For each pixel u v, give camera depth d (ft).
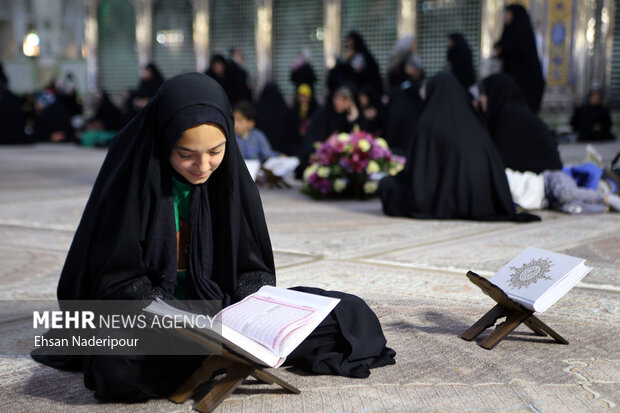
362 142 21.52
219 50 60.29
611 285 10.82
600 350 7.88
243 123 24.98
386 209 18.56
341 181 21.13
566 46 47.06
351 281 11.16
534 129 20.38
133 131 6.95
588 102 46.06
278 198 22.39
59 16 78.59
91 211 7.00
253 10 57.82
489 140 18.07
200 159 6.42
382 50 52.80
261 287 7.10
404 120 29.43
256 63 58.59
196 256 6.97
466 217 17.83
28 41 78.54
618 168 20.33
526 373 7.13
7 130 50.70
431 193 18.02
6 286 10.93
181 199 6.95
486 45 47.75
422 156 18.15
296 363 7.23
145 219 6.60
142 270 6.61
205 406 6.15
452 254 13.32
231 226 6.94
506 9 35.60
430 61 51.13
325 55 54.24
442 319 9.10
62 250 13.83
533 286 8.00
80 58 78.02
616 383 6.84
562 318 9.12
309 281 11.14
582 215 18.52
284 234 15.69
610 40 46.78
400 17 50.67
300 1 55.77
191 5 60.54
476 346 8.02
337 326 7.17
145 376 6.35
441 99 18.33
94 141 48.52
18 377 7.12
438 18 50.29
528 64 35.01
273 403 6.36
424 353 7.75
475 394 6.56
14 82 76.02
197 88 6.42
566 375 7.07
